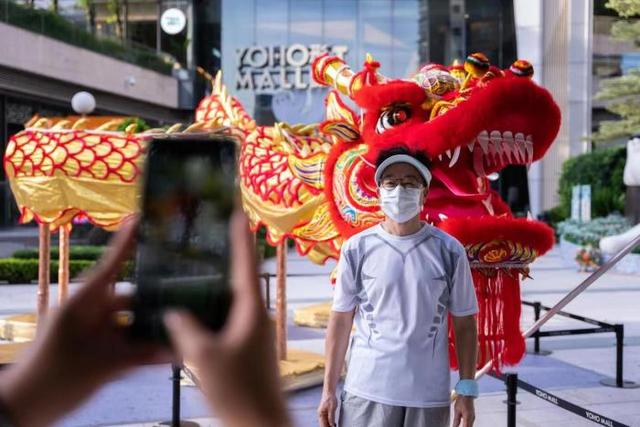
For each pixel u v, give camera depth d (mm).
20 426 666
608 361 7004
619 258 3625
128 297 687
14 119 21094
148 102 26062
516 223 3514
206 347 660
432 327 2771
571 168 20672
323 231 5051
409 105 3918
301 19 27250
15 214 21922
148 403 5371
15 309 10453
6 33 18391
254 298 687
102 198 6434
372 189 4109
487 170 3945
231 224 719
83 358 675
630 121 17781
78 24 23750
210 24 27891
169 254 697
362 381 2789
